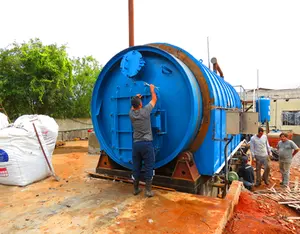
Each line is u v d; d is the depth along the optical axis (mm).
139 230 2994
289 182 9719
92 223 3199
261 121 11570
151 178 4148
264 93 25031
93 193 4426
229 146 7297
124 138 4863
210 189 5789
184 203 3850
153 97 4266
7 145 4957
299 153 16719
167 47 5168
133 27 7254
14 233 2977
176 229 3021
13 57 14258
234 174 6465
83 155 10141
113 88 5371
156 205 3777
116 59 5160
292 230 4504
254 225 4078
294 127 21812
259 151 9141
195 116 4281
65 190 4664
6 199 4223
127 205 3791
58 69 15312
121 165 5184
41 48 15211
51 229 3055
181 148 4375
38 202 4027
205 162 4754
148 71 4953
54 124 6039
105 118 5539
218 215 3432
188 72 4559
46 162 5535
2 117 7039
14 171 4965
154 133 4551
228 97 6797
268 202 6621
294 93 24094
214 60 8000
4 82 13812
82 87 22250
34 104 16188
